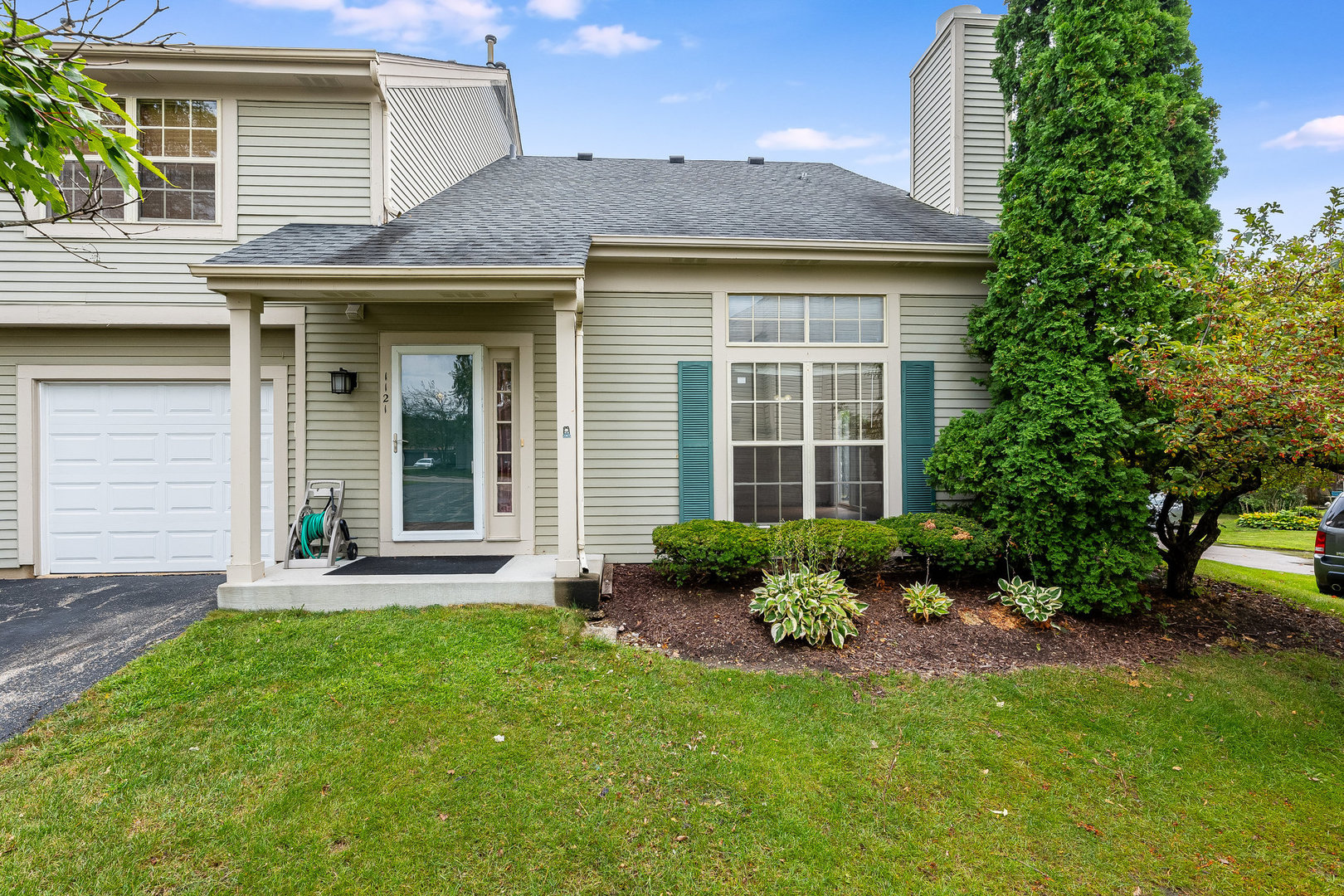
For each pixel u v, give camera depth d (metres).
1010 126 5.76
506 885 2.10
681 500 5.95
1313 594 5.74
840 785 2.70
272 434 5.77
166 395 5.77
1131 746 3.14
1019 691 3.61
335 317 5.61
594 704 3.23
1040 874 2.28
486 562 5.25
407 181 6.37
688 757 2.83
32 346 5.63
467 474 5.68
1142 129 4.78
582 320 5.24
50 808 2.34
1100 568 4.65
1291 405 3.25
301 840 2.25
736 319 6.08
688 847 2.30
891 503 6.13
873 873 2.23
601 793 2.56
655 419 6.00
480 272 4.43
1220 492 4.84
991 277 5.53
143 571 5.72
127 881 2.05
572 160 9.21
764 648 4.05
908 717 3.29
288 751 2.73
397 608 4.37
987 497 5.36
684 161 9.37
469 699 3.19
